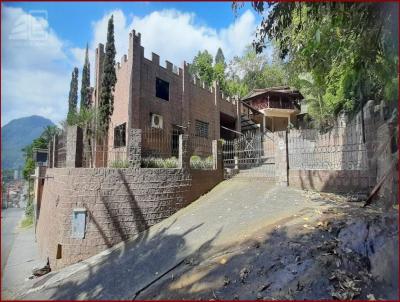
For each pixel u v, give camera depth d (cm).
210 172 1191
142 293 530
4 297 679
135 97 1429
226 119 2380
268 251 523
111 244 841
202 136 1936
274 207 785
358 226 491
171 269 591
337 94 1243
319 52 648
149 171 938
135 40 1458
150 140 1489
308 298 394
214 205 951
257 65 4397
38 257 1139
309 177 923
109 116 1588
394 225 451
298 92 2733
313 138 1198
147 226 910
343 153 934
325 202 731
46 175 1320
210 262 560
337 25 552
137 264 672
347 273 420
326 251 470
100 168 862
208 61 3800
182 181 1023
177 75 1742
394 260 407
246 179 1188
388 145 577
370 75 689
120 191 878
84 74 2445
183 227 824
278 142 1044
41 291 658
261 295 421
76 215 826
